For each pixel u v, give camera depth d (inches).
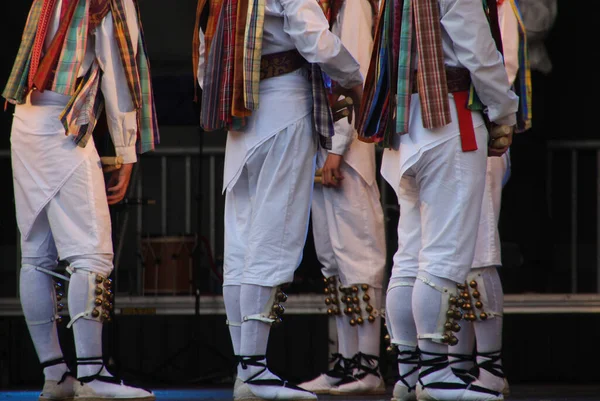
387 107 495.2
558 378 813.2
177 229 1019.9
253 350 499.8
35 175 532.4
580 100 1067.9
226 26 507.5
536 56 1017.5
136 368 823.1
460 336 543.8
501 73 461.7
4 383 788.6
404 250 510.0
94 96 536.1
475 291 557.0
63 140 530.0
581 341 811.4
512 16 584.1
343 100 547.8
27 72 530.9
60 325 804.6
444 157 469.1
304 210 505.4
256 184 510.3
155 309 807.1
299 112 503.2
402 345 513.3
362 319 654.5
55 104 534.3
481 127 475.2
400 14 484.1
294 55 506.3
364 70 642.2
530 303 783.1
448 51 471.2
